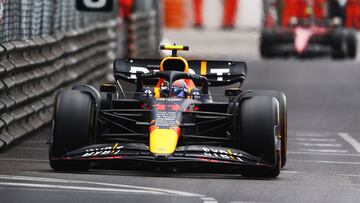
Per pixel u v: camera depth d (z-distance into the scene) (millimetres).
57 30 61656
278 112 35750
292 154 44344
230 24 149750
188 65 39781
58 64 56969
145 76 37531
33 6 53562
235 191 31953
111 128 38438
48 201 28719
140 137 37188
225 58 117438
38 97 50031
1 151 41656
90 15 75688
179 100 36219
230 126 37281
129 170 36250
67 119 35062
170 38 142000
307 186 33781
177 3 152250
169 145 34062
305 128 56188
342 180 35719
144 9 111562
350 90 81188
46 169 35844
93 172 35281
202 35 147250
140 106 37562
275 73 97688
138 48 104625
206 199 30031
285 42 115375
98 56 74500
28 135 47438
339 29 113625
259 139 35125
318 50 113312
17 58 47406
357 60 119062
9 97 44406
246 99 35656
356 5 132375
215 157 34375
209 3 150500
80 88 36469
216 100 67250
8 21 47031
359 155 44375
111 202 28922
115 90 36938
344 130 55594
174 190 31531
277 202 30172
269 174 35438
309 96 75438
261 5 148875
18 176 33500
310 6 124875
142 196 30109
